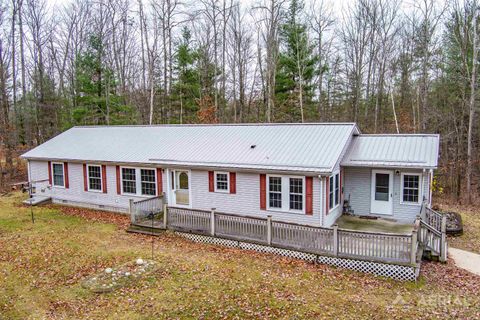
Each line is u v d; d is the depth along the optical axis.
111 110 30.73
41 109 32.47
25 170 29.05
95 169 18.50
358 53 32.47
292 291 9.16
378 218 14.91
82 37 36.03
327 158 13.22
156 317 7.90
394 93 33.50
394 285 9.78
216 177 15.13
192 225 13.69
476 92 21.48
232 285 9.47
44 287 9.53
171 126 20.05
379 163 13.93
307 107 30.19
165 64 29.77
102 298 8.84
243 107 35.16
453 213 17.06
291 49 29.70
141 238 13.80
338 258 10.98
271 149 14.83
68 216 17.28
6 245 12.86
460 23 22.94
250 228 12.51
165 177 16.36
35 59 33.56
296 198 13.40
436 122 27.19
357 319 7.76
